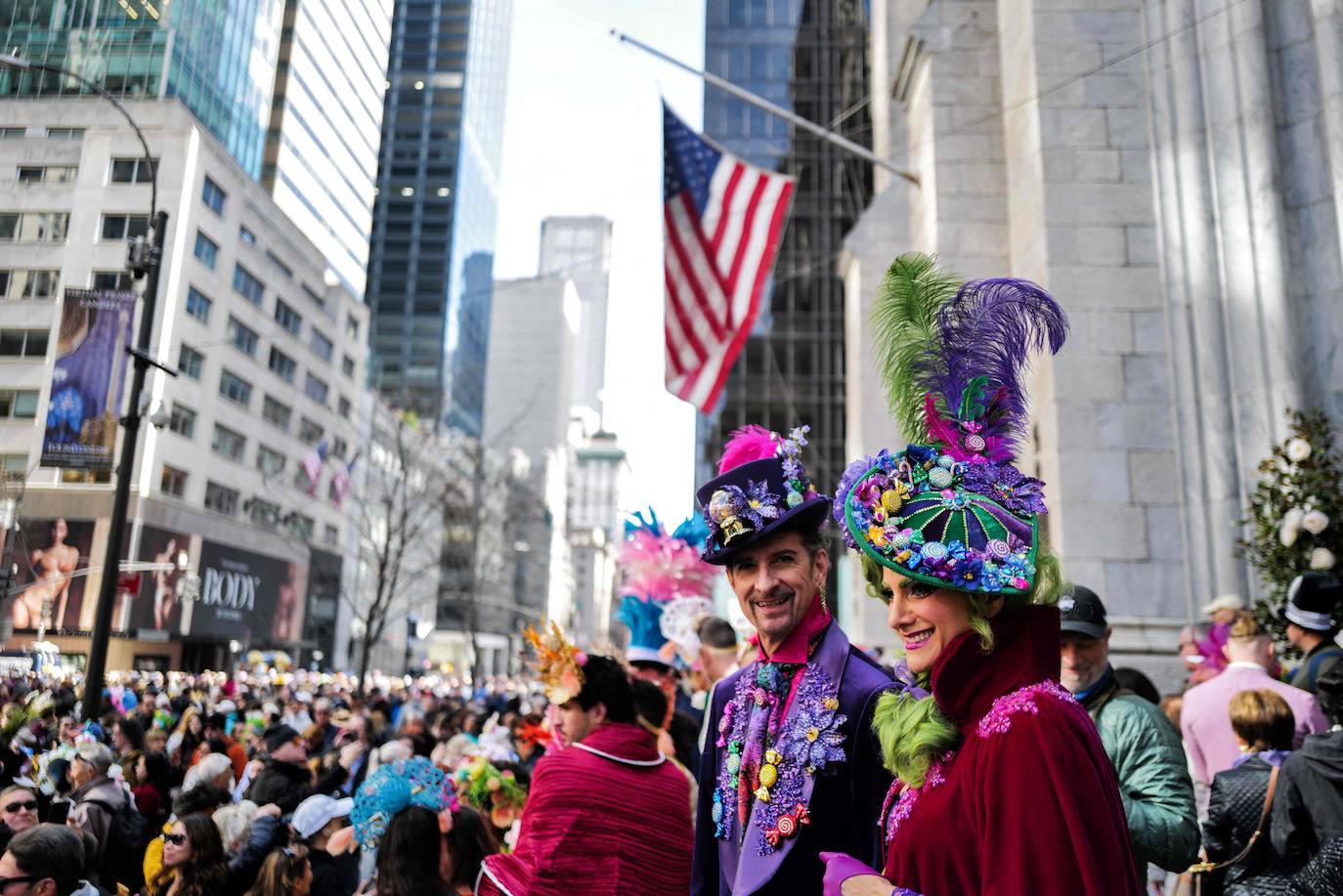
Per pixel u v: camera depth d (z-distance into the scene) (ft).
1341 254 30.71
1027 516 6.66
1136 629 31.76
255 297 150.20
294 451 168.66
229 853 17.38
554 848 11.24
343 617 189.47
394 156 330.54
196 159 116.47
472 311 358.43
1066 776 5.44
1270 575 26.16
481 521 171.22
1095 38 37.09
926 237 50.47
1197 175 33.40
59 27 62.28
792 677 9.05
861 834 8.19
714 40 179.22
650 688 17.01
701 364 42.96
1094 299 34.71
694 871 9.59
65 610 96.48
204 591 137.39
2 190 61.11
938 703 6.36
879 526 6.70
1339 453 27.48
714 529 9.21
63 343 40.98
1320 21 31.99
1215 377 31.89
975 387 7.18
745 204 44.06
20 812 16.97
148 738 36.04
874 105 71.87
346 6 124.77
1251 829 13.33
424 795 14.02
